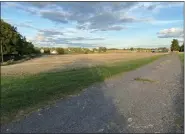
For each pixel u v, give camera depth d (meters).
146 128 6.51
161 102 9.48
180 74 20.23
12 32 70.38
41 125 6.83
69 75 18.81
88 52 136.38
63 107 8.73
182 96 10.52
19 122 7.10
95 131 6.33
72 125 6.81
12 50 68.81
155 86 13.61
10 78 18.53
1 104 9.04
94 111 8.20
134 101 9.70
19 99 9.91
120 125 6.77
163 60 46.94
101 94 11.13
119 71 21.59
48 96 10.51
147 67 28.30
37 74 21.70
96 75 18.31
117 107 8.73
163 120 7.16
